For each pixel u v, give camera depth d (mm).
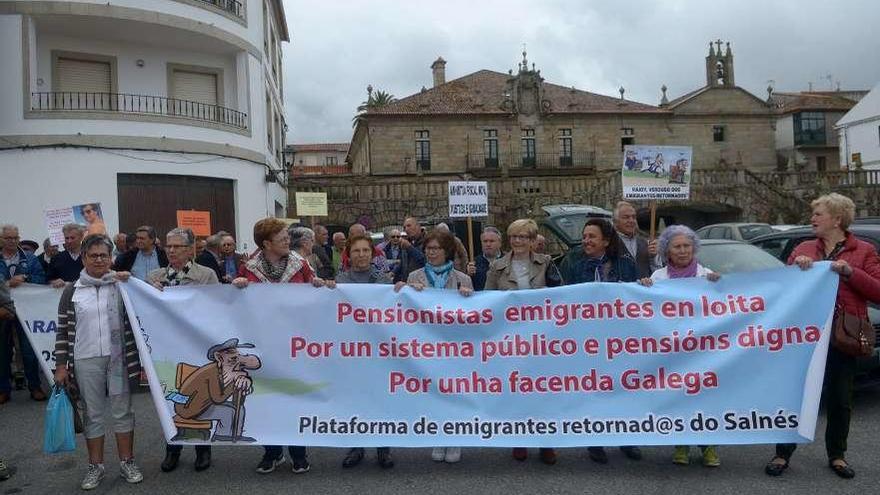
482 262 7613
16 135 17891
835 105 61156
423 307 5758
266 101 25234
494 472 5703
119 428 5703
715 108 51688
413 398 5711
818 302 5414
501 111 47344
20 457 6641
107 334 5613
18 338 9242
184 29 20078
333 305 5789
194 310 5785
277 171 25969
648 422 5562
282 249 5957
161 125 19312
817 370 5379
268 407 5734
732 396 5508
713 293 5613
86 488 5574
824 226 5551
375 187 31516
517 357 5680
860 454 5887
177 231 6289
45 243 11016
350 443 5672
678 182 8422
